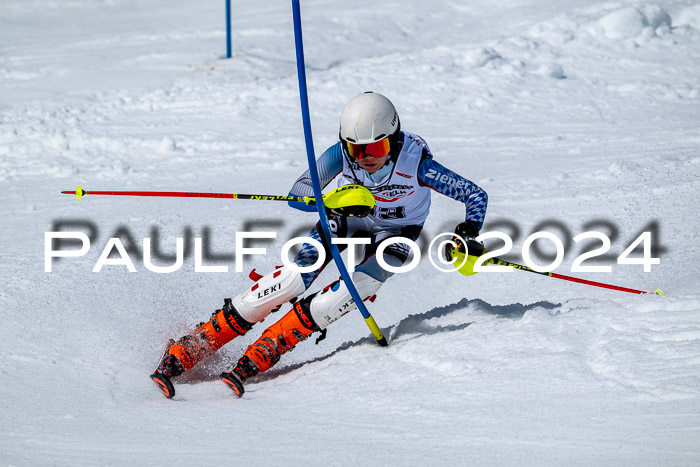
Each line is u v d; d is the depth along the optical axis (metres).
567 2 59.62
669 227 18.56
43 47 55.94
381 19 59.28
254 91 39.53
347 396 10.61
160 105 37.75
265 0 72.94
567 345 10.95
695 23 47.91
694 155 25.25
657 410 8.65
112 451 8.77
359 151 11.91
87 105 37.75
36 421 10.03
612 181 23.16
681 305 11.90
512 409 9.24
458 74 41.09
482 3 62.50
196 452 8.66
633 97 37.03
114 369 12.67
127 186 25.44
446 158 27.81
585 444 7.99
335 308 12.36
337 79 41.00
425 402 9.89
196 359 12.43
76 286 15.91
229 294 16.42
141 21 67.75
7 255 17.98
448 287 16.98
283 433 9.25
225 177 26.41
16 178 26.89
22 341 13.27
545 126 32.88
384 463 7.96
